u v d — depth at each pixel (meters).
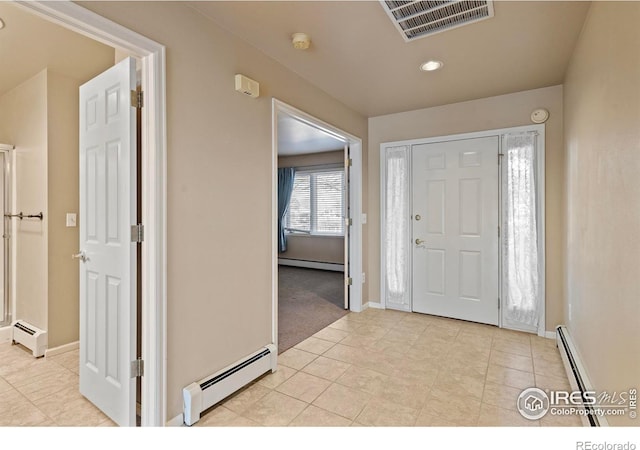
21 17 1.94
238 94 2.17
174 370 1.77
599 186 1.71
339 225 6.59
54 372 2.39
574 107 2.37
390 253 3.94
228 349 2.11
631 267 1.25
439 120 3.59
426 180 3.69
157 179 1.67
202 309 1.93
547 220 3.08
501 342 2.94
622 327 1.35
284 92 2.60
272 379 2.30
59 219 2.71
